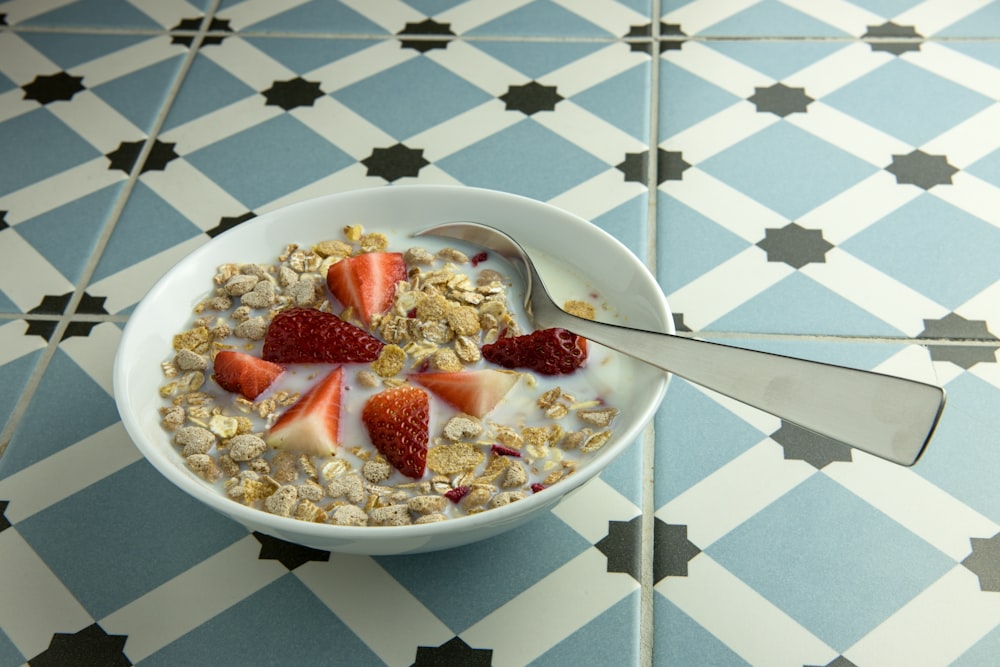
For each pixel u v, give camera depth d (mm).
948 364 423
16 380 428
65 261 468
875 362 424
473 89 537
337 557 380
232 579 376
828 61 544
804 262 458
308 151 510
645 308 387
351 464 362
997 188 485
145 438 344
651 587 373
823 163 497
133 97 539
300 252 417
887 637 361
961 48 549
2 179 503
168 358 389
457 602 370
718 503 390
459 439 366
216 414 373
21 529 388
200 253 405
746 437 405
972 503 388
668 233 469
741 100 526
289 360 383
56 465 404
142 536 386
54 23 579
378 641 363
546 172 496
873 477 394
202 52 561
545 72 543
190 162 507
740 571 375
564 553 379
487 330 394
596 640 362
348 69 549
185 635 365
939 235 467
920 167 494
